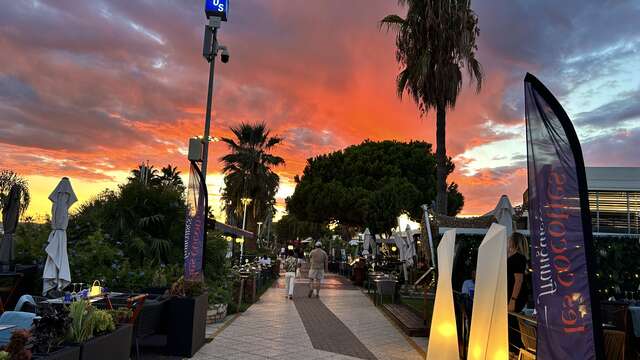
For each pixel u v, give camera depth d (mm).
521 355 5027
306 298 16609
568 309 3391
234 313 11875
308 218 39406
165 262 12570
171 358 6781
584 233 3363
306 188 38219
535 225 3664
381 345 8203
